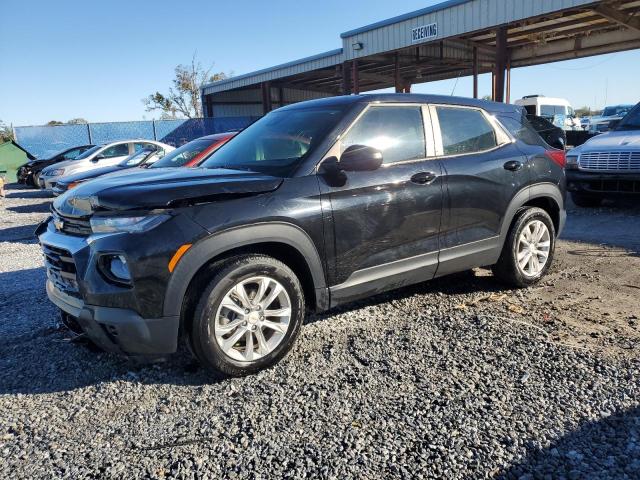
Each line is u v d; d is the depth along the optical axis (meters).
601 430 2.50
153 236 2.84
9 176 23.03
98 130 26.47
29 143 25.27
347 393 2.94
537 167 4.59
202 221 2.94
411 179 3.73
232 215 3.01
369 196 3.52
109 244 2.87
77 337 3.39
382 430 2.57
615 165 7.74
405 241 3.75
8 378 3.32
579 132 19.81
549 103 24.59
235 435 2.59
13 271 6.30
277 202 3.16
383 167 3.66
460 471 2.25
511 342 3.49
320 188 3.34
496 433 2.51
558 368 3.11
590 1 12.40
